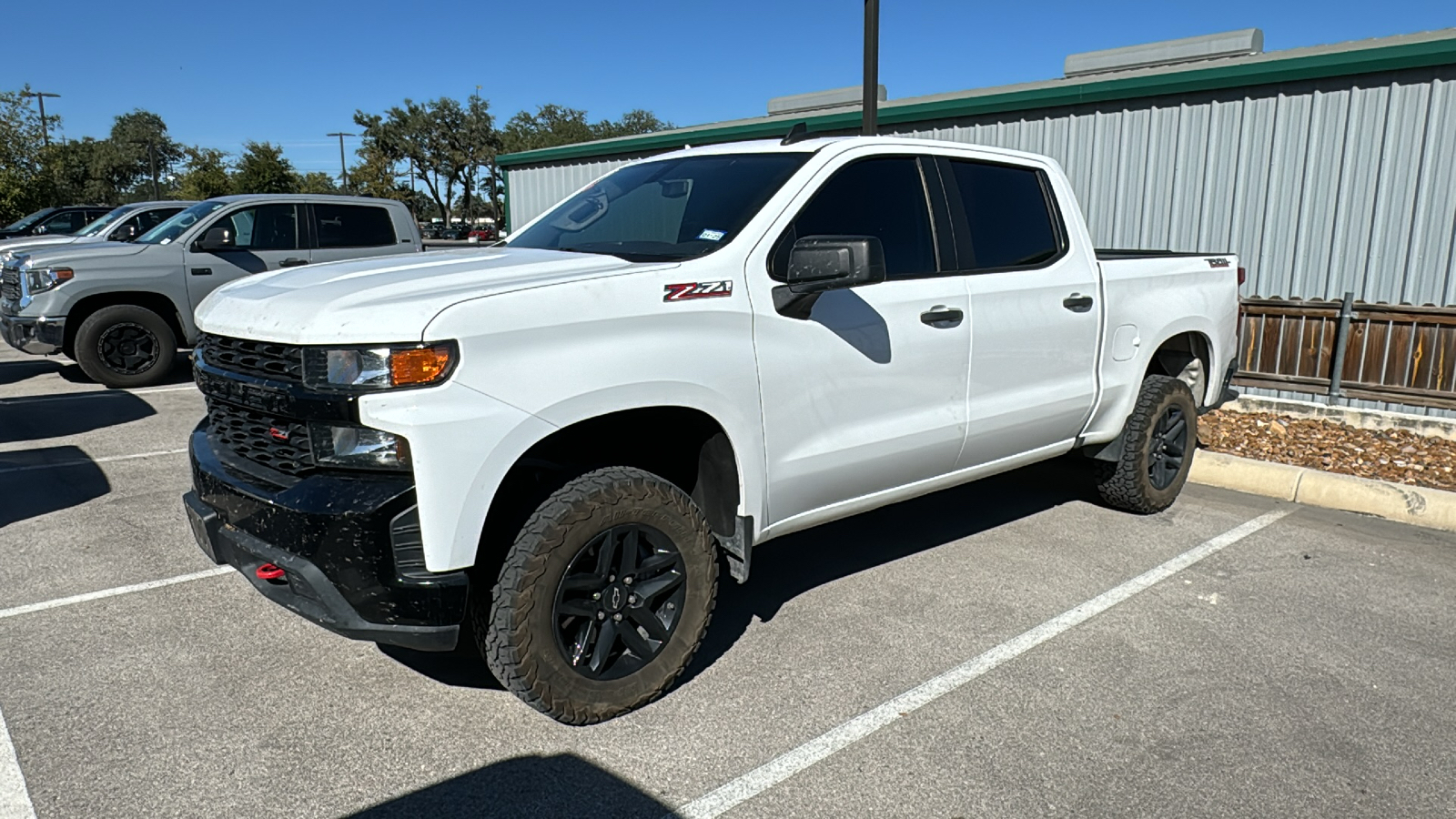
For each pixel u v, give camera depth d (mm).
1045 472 6582
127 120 90750
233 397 3088
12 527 5203
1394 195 8062
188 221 10188
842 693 3459
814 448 3668
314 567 2785
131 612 4086
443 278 3098
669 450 3643
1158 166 9414
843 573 4648
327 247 10625
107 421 8023
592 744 3107
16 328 9406
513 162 16312
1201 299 5527
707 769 2975
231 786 2846
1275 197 8727
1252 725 3252
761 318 3420
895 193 4062
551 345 2926
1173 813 2768
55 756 2984
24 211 29516
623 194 4207
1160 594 4395
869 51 8148
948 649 3818
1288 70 8398
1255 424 7836
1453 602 4352
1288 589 4480
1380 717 3318
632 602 3221
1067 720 3273
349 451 2779
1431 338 7633
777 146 4078
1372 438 7320
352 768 2953
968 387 4211
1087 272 4785
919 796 2834
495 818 2723
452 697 3406
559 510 2988
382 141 92125
